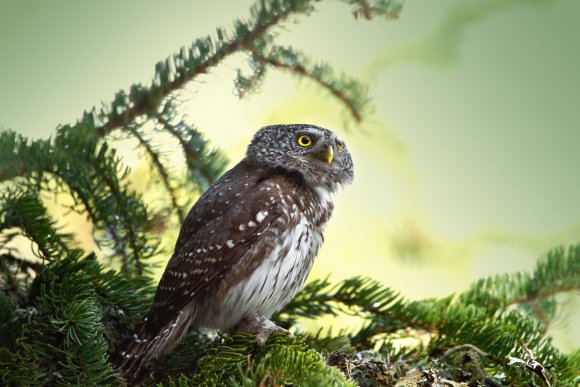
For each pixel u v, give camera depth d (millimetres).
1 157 4219
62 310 4203
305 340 4242
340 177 4336
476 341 4238
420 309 4262
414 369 4207
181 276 4258
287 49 4250
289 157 4320
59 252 4238
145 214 4273
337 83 4266
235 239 4266
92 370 4191
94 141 4238
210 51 4230
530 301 4293
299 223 4285
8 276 4234
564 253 4297
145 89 4234
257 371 4180
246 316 4270
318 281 4293
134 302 4246
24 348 4203
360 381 4203
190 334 4281
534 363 4207
